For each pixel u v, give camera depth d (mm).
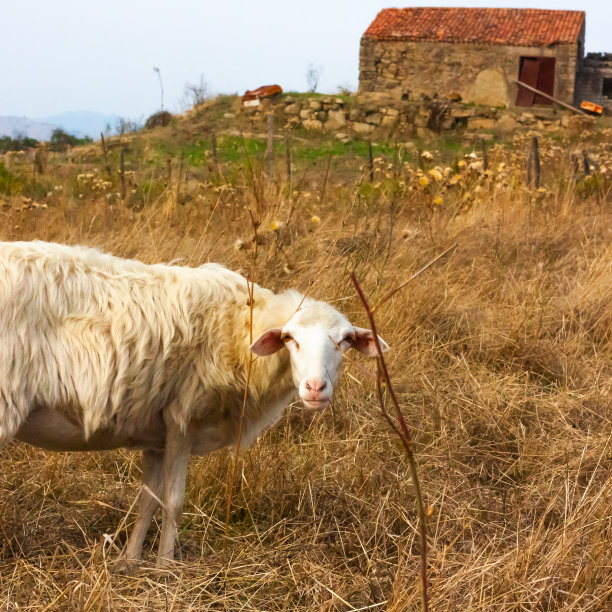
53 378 3559
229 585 3629
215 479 4484
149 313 3740
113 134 31719
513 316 7160
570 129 31812
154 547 4094
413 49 36312
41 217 9883
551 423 5527
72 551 3688
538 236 9375
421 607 3354
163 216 9328
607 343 6918
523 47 35250
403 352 6262
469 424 5520
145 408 3777
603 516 3932
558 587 3543
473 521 4297
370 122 31609
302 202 10555
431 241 8680
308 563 3803
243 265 6723
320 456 4953
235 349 3844
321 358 3523
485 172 11281
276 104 32625
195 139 29656
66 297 3627
